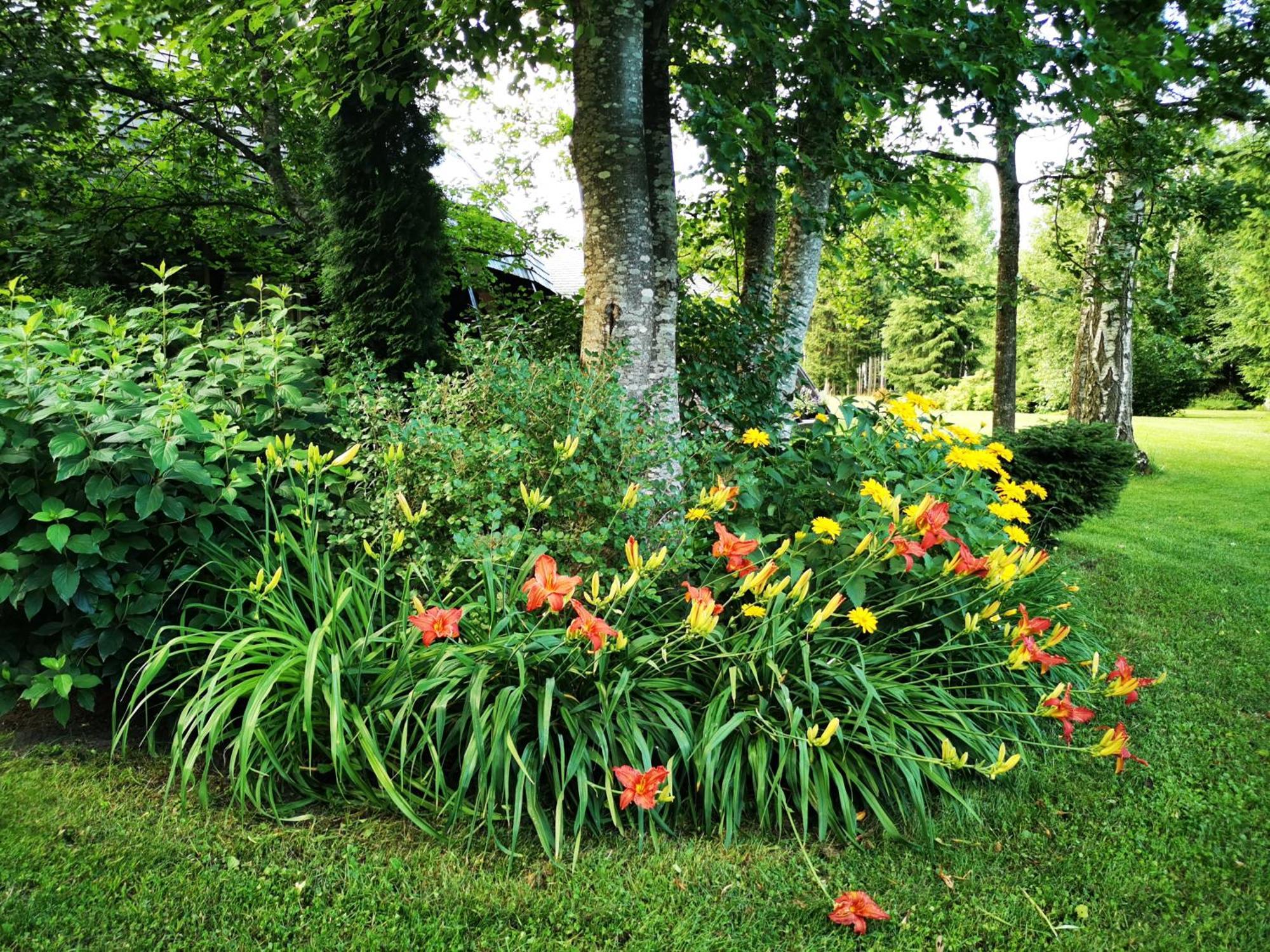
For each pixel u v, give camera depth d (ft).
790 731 8.35
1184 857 8.03
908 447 12.01
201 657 9.36
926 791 8.87
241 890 6.82
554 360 12.41
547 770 8.32
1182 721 11.32
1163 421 67.87
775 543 11.27
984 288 27.37
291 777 8.16
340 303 19.94
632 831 8.00
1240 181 27.81
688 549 10.14
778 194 18.51
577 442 9.98
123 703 9.90
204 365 12.98
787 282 20.59
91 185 25.40
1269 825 8.64
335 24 14.80
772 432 16.56
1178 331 30.96
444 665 8.21
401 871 7.14
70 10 22.30
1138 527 26.40
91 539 8.48
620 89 12.75
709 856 7.66
